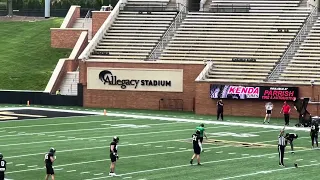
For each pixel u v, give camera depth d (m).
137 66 101.44
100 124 80.56
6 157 55.97
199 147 54.00
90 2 168.38
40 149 60.50
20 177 47.78
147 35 109.06
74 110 97.62
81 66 103.69
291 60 98.38
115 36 109.75
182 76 99.50
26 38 130.00
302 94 91.06
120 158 56.34
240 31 106.00
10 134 70.56
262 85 92.81
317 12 108.69
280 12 109.12
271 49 101.44
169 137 69.69
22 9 160.88
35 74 115.00
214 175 49.62
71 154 57.97
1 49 125.25
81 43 117.62
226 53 102.00
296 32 104.00
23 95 107.06
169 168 52.25
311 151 62.59
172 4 116.69
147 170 51.25
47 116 88.56
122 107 102.19
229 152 60.72
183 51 104.31
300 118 82.31
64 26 125.75
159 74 100.56
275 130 77.81
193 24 109.56
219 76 97.62
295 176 49.91
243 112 94.00
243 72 97.81
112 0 163.12
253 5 111.75
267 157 58.41
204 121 85.75
